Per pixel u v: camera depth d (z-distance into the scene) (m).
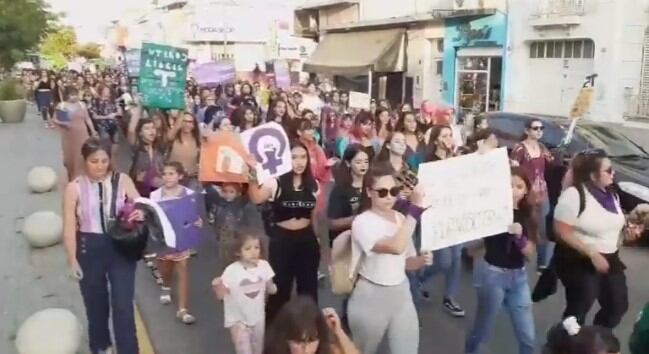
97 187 5.41
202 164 6.68
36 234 9.21
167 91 12.63
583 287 5.51
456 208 5.32
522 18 24.20
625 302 5.61
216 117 14.63
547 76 23.84
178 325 6.80
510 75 24.84
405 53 30.16
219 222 7.43
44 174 13.38
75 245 5.39
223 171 6.58
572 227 5.49
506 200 5.41
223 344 6.33
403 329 4.69
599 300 5.64
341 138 11.70
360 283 4.69
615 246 5.57
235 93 20.75
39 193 13.27
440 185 5.29
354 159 6.23
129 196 5.54
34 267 8.45
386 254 4.59
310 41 40.59
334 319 3.72
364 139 11.07
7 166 16.59
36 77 36.91
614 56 21.03
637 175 10.58
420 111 13.30
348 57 32.25
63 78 27.55
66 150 11.02
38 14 36.91
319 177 7.84
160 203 6.66
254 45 53.31
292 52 40.22
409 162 8.27
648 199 10.17
